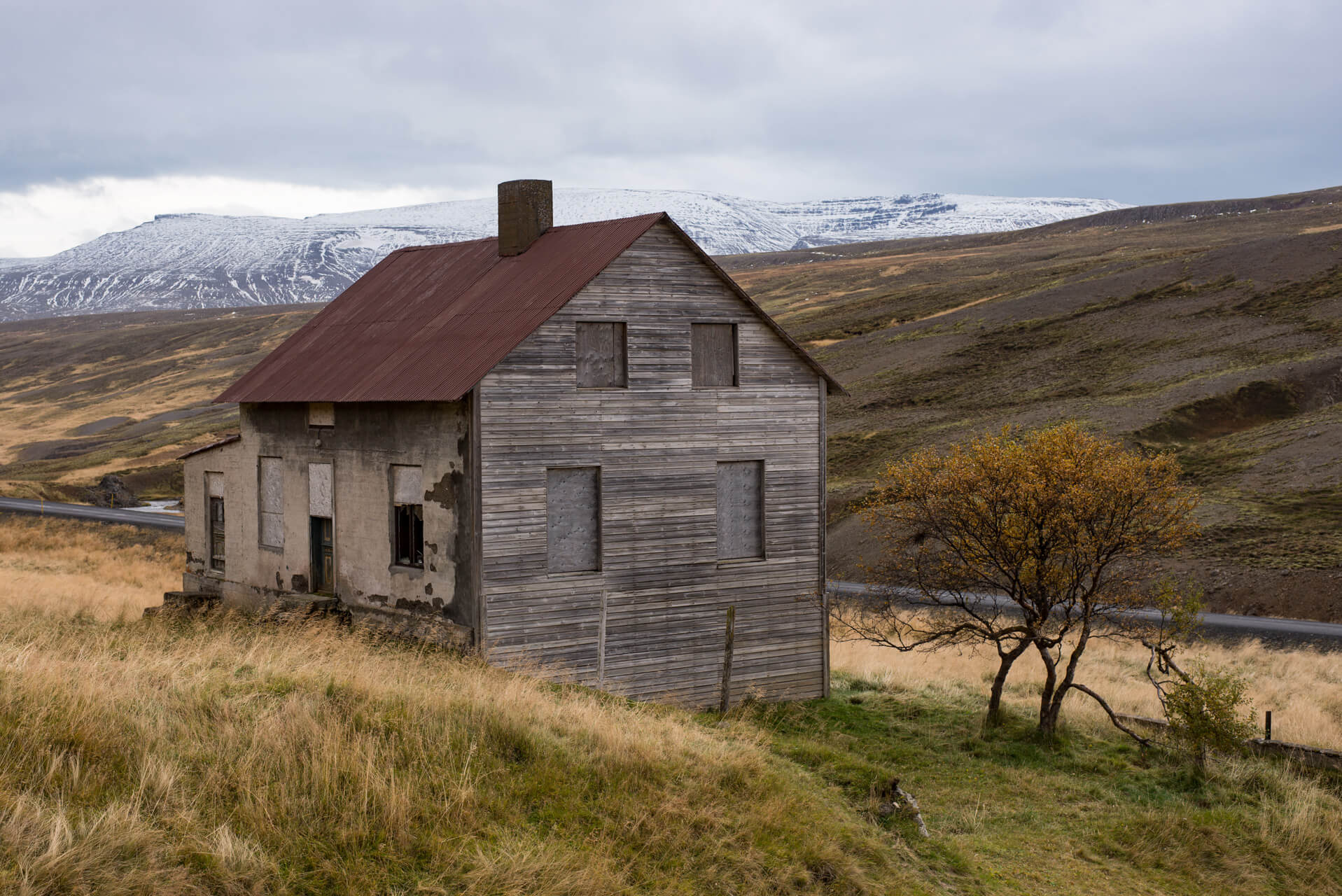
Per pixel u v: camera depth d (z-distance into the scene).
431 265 24.56
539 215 22.08
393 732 10.77
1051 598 17.53
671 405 19.84
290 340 24.73
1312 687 23.42
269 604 23.44
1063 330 93.44
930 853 12.16
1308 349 74.44
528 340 18.25
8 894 7.11
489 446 17.83
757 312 20.89
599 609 19.00
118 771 9.02
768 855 10.61
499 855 9.27
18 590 23.64
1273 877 13.12
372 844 9.00
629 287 19.38
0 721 9.09
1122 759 16.98
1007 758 16.83
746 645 20.77
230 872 8.09
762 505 21.20
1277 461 55.09
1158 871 13.00
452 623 18.25
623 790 10.97
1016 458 17.14
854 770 13.95
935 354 94.69
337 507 21.14
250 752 9.68
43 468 94.31
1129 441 61.72
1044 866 12.70
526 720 11.93
